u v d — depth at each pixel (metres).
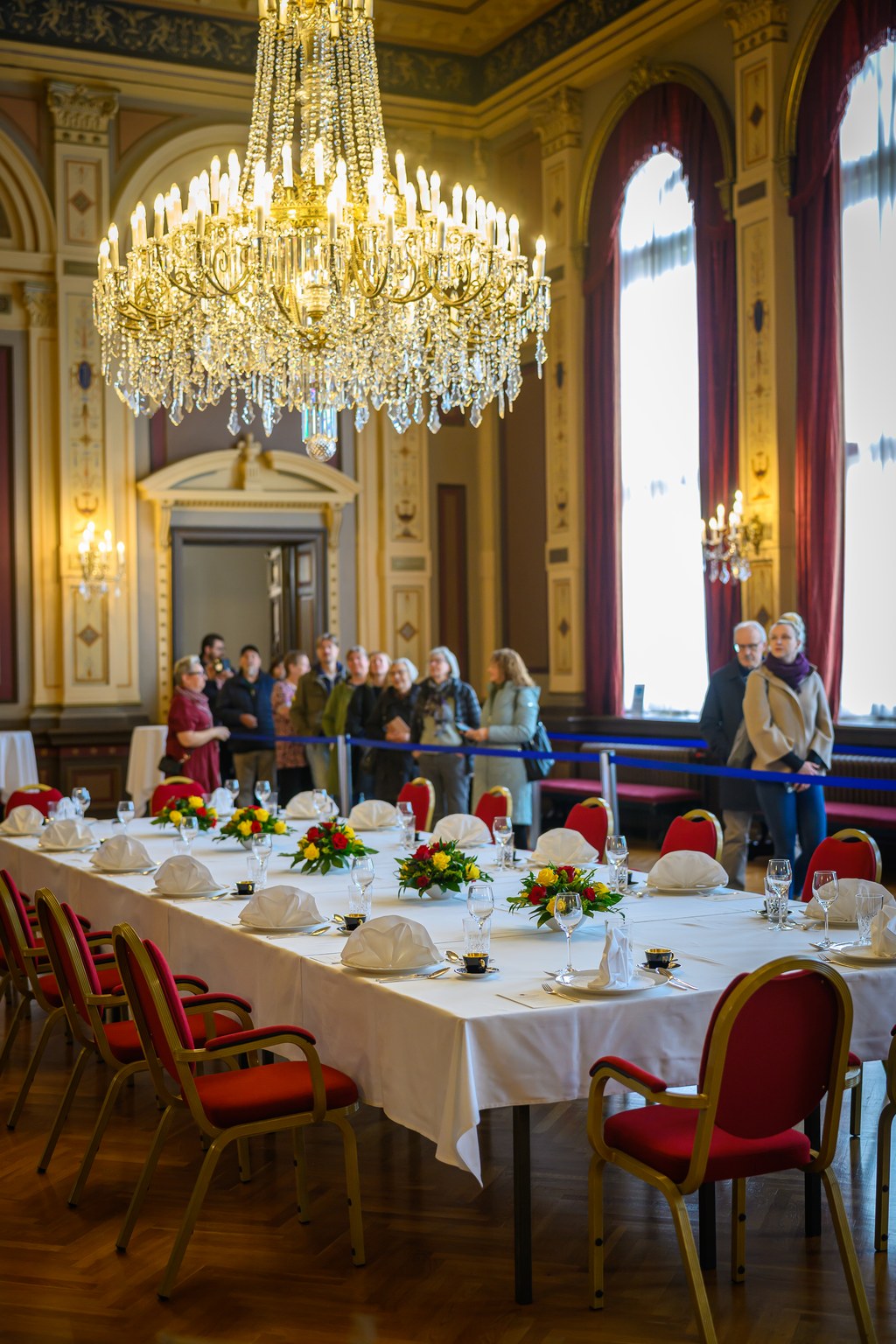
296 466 12.22
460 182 12.66
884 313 8.78
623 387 11.29
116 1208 3.94
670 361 10.73
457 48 12.43
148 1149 4.46
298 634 12.93
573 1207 3.85
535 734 7.94
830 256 9.02
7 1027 5.86
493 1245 3.62
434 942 3.96
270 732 10.16
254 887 4.92
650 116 10.67
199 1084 3.61
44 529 11.45
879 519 8.86
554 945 3.92
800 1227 3.70
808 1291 3.32
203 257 6.10
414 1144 4.43
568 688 11.74
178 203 6.41
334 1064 3.67
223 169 11.95
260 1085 3.57
